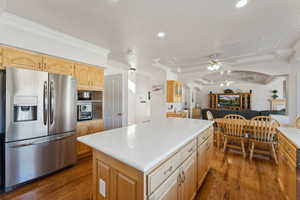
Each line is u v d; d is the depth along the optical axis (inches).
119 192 39.2
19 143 70.1
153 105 205.3
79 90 110.4
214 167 93.2
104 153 42.1
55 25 81.2
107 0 60.0
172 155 43.6
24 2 60.9
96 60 115.0
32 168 74.6
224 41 104.1
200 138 68.7
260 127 102.3
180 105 224.2
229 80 321.1
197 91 411.8
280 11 67.1
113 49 120.2
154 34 92.7
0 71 70.6
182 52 127.9
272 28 84.6
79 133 103.9
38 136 76.8
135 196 34.5
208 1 60.3
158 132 61.4
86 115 115.6
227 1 60.4
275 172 86.6
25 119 74.0
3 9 65.5
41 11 67.9
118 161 39.5
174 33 91.0
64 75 88.7
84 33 91.0
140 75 229.1
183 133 59.4
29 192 68.0
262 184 74.4
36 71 76.3
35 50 81.1
